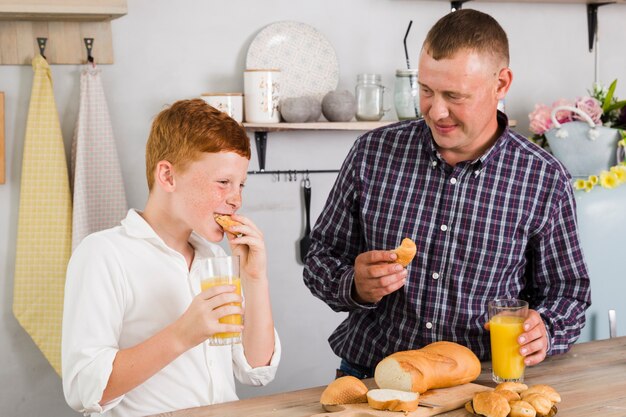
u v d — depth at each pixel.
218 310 1.33
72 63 2.62
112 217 2.61
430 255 1.79
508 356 1.50
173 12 2.75
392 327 1.83
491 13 3.22
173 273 1.48
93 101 2.57
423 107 1.64
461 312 1.77
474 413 1.35
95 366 1.33
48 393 2.68
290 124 2.72
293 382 3.04
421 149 1.82
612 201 2.53
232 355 1.59
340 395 1.38
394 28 3.05
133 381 1.34
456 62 1.54
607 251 2.53
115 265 1.43
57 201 2.54
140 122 2.74
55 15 2.41
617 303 2.54
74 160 2.61
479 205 1.77
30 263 2.54
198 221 1.45
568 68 3.37
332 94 2.80
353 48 3.00
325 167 3.02
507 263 1.77
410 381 1.40
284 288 2.99
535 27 3.29
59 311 2.56
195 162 1.42
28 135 2.52
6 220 2.59
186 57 2.78
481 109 1.59
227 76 2.84
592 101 2.86
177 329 1.34
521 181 1.77
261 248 1.50
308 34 2.89
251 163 2.89
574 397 1.43
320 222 1.96
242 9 2.83
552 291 1.80
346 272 1.77
